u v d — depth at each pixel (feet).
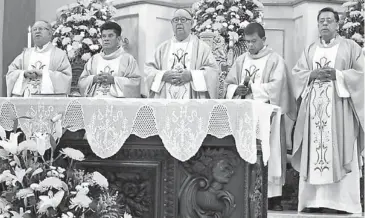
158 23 32.58
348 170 27.22
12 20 35.06
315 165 27.53
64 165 19.24
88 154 19.48
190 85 26.16
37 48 28.73
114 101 18.99
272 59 28.30
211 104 18.53
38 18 36.91
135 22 32.58
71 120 19.24
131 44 32.55
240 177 18.76
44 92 27.07
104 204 16.84
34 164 16.29
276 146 24.76
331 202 27.63
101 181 16.76
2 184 16.71
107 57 28.43
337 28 29.19
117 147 18.78
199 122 18.49
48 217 15.67
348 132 27.35
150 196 19.11
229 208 18.71
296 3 32.53
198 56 27.27
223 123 18.49
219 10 29.94
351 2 30.32
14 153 16.16
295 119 28.55
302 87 28.02
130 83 27.55
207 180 18.85
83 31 30.48
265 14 32.83
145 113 18.81
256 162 19.57
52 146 16.71
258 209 19.89
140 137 18.84
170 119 18.65
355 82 27.25
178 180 18.92
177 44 27.66
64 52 28.78
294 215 26.20
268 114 19.89
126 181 19.26
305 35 31.81
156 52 27.91
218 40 29.25
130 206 19.21
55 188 15.90
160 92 26.45
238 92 27.14
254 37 28.14
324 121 27.48
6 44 34.68
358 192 27.76
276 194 27.91
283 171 28.25
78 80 29.37
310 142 27.78
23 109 19.54
